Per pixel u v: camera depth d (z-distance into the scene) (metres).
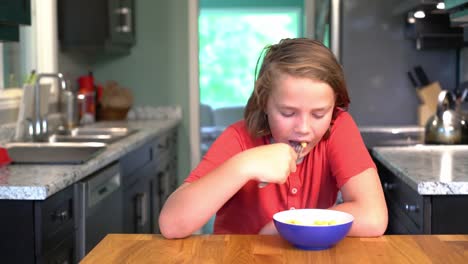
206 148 5.29
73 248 2.24
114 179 2.71
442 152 2.54
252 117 1.44
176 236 1.22
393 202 2.40
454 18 2.66
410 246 1.15
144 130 3.77
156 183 3.87
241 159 1.23
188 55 4.87
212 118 5.42
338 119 1.47
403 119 4.12
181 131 4.91
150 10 4.86
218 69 5.58
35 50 3.70
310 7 4.83
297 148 1.29
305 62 1.21
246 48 5.57
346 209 1.29
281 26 5.52
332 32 4.11
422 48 3.87
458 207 1.88
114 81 4.80
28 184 1.93
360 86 4.12
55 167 2.29
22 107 3.07
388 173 2.50
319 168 1.45
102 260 1.09
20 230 1.93
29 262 1.93
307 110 1.23
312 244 1.11
